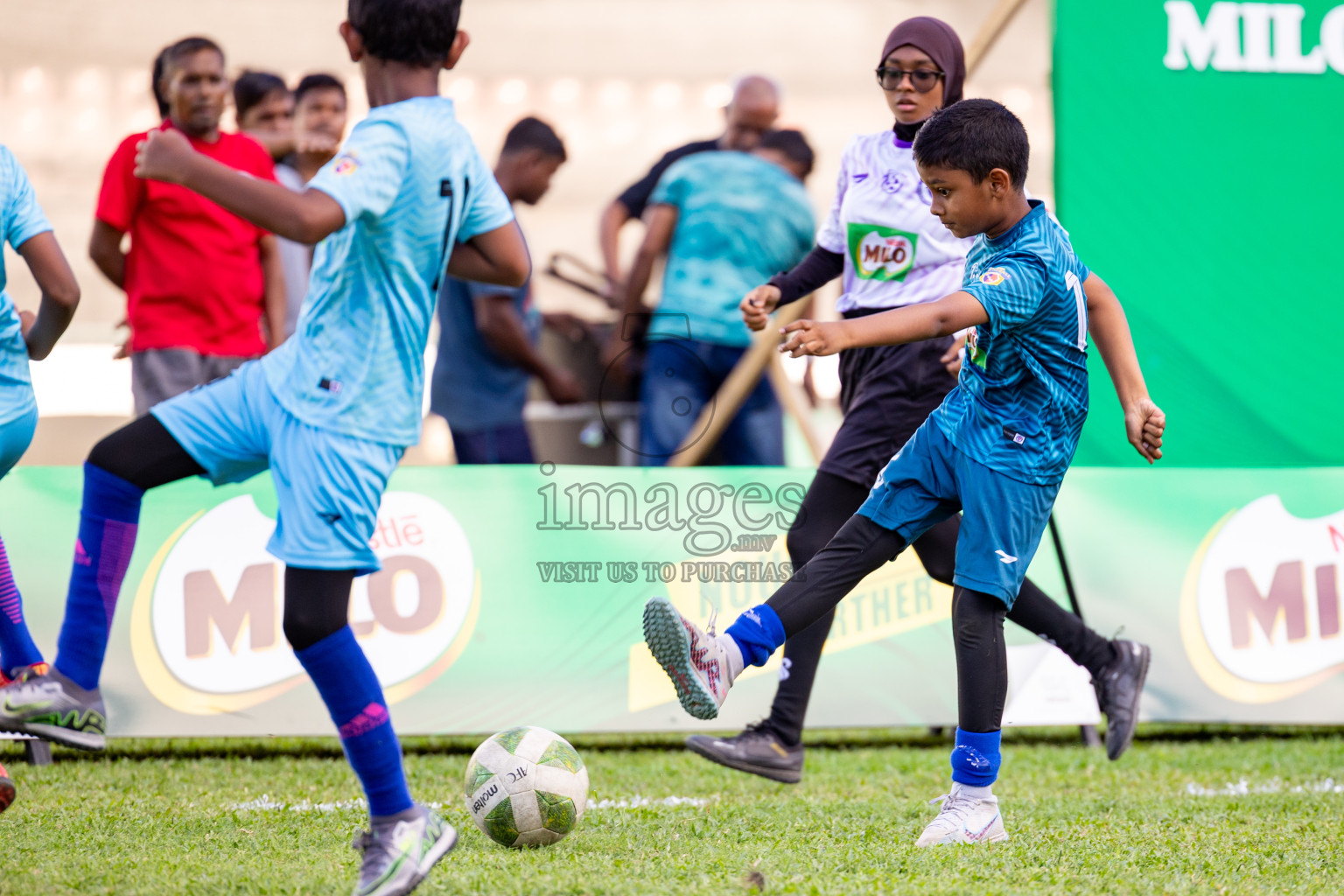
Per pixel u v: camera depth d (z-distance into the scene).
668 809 12.11
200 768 14.45
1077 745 16.91
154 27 24.88
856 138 13.71
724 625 16.14
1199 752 16.12
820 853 9.96
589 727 15.82
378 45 8.62
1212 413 17.12
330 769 14.45
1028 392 10.36
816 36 27.62
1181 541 16.66
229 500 15.65
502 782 10.08
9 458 10.62
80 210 24.97
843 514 13.33
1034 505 10.46
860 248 13.33
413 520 15.91
